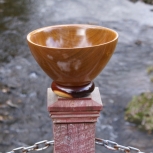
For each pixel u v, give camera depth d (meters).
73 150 1.01
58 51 0.82
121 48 4.33
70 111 0.95
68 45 1.01
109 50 0.86
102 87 3.38
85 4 6.10
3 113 3.04
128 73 3.66
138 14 5.54
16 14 5.49
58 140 1.00
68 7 5.93
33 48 0.86
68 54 0.82
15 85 3.51
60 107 0.94
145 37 4.68
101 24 5.23
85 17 5.52
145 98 3.03
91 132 0.99
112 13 5.64
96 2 6.19
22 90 3.43
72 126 0.98
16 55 4.17
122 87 3.36
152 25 5.09
